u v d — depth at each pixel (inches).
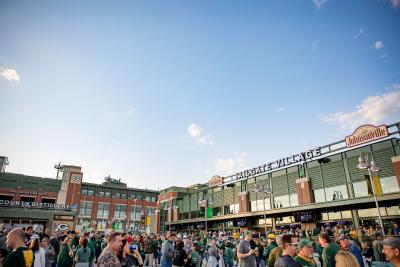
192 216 1909.4
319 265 490.0
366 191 1019.9
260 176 1466.5
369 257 511.2
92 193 2888.8
